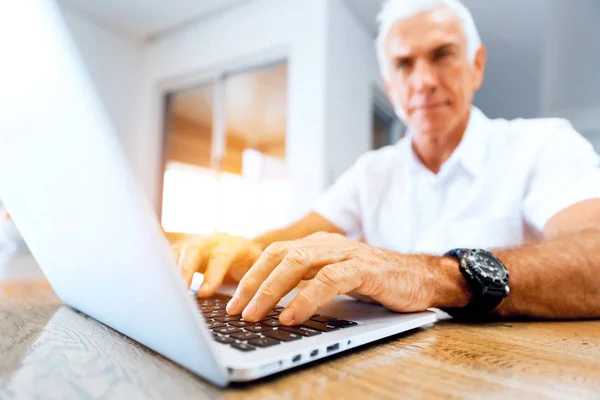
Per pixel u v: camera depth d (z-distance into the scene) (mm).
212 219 3227
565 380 280
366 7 2742
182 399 229
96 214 256
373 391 249
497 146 1271
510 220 1192
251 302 386
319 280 395
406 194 1389
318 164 2412
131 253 245
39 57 249
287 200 2539
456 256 570
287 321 367
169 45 3424
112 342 340
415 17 1308
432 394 247
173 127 3619
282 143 4887
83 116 223
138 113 3541
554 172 1112
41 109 260
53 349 321
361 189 1475
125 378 258
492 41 2830
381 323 399
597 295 544
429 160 1367
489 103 3443
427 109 1299
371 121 3156
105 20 3219
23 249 1336
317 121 2441
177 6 3021
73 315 457
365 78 3018
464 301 521
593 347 380
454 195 1301
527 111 3377
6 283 772
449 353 346
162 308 247
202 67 3201
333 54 2549
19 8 262
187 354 255
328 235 585
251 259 643
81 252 316
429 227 1331
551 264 571
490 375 288
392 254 530
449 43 1273
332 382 264
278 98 3758
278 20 2725
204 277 575
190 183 3381
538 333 445
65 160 258
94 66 3199
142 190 217
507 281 521
